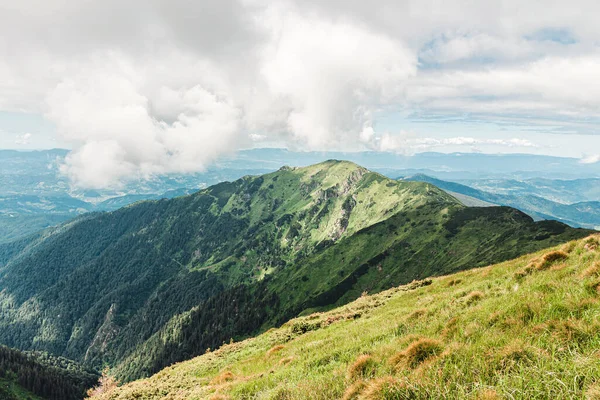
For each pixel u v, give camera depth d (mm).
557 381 6469
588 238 19516
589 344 7855
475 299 17812
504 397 6754
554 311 10477
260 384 16719
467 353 9555
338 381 12070
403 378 9156
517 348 8562
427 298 25438
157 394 25484
